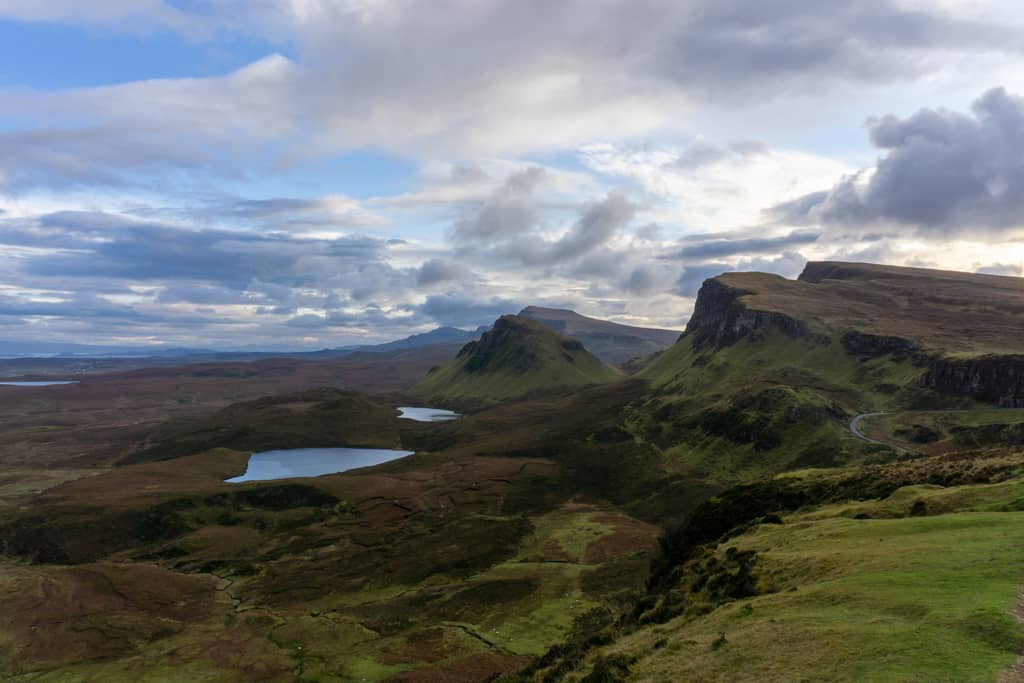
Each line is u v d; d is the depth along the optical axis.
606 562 125.69
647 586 78.25
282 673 89.31
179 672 91.56
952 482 61.62
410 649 91.75
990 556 34.31
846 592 34.34
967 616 26.67
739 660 30.03
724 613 39.56
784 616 34.38
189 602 126.31
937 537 40.94
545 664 49.44
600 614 92.38
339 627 105.00
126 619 114.69
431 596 116.88
